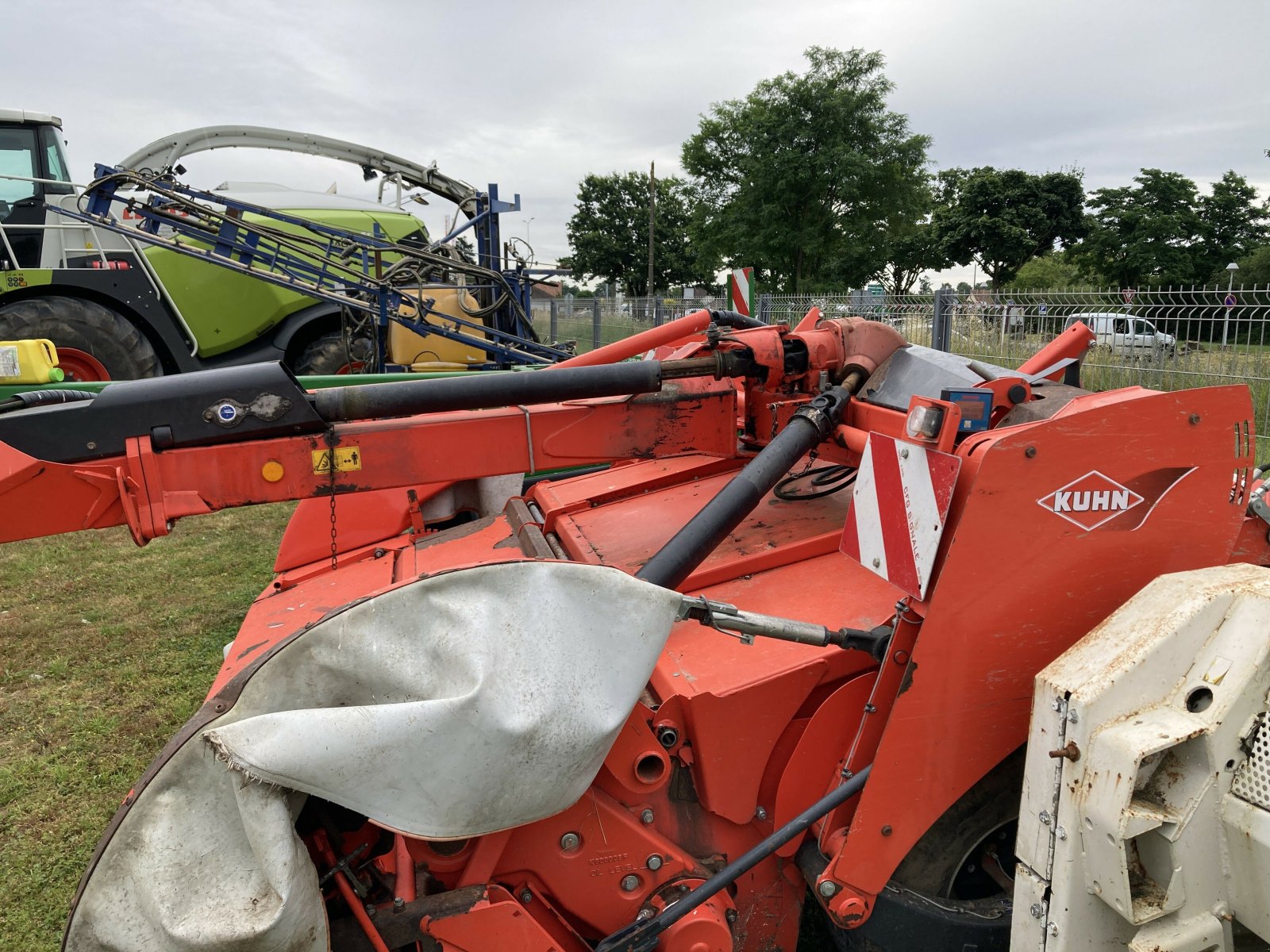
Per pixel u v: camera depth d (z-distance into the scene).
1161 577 1.73
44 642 4.74
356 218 9.75
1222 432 1.82
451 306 8.62
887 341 2.74
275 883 1.34
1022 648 1.80
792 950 2.10
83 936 1.37
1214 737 1.49
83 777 3.43
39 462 2.03
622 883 1.84
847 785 1.81
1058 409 2.22
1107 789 1.52
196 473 2.15
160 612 5.20
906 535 1.78
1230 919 1.56
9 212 8.38
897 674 1.83
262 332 8.90
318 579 3.23
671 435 2.62
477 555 3.14
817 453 2.78
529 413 2.43
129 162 8.65
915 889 1.96
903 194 28.81
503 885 1.77
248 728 1.35
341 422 2.26
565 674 1.49
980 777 1.86
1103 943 1.64
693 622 2.21
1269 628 1.50
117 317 7.73
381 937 1.58
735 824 1.96
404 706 1.39
